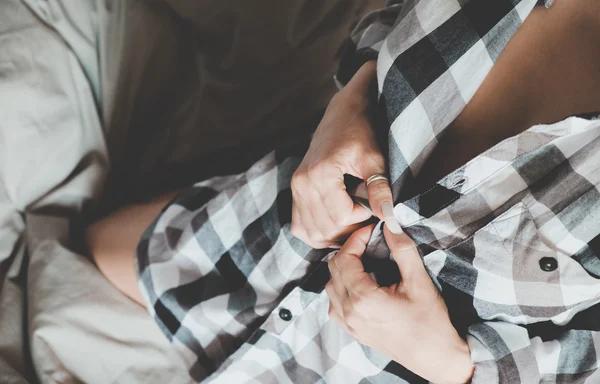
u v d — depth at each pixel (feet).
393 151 1.73
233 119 2.81
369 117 1.90
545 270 1.65
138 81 2.53
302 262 1.99
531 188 1.65
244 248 2.11
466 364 1.72
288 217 2.02
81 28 2.42
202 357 2.21
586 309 1.72
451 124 1.77
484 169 1.64
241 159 2.85
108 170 2.51
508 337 1.70
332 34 2.84
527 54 1.68
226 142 2.83
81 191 2.42
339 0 2.82
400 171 1.73
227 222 2.15
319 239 1.88
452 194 1.69
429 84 1.70
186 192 2.34
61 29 2.39
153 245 2.25
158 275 2.20
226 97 2.76
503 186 1.67
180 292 2.18
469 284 1.72
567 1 1.64
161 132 2.73
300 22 2.75
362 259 1.84
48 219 2.32
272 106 2.87
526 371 1.69
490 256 1.69
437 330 1.70
